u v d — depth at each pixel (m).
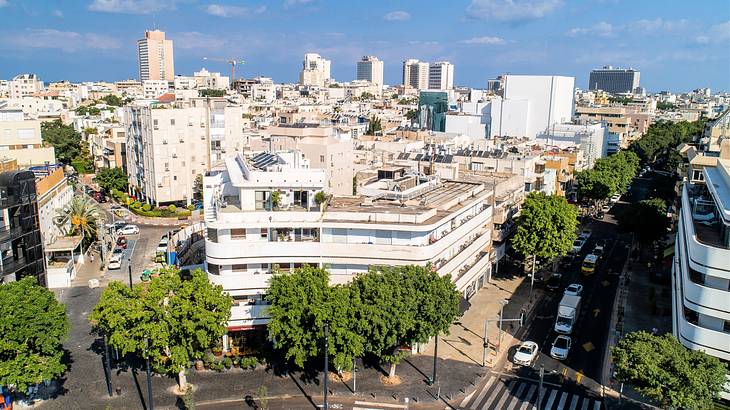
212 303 63.94
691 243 65.62
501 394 67.50
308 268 68.12
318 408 63.59
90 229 114.94
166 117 151.00
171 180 155.00
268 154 87.69
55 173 116.94
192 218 146.50
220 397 65.44
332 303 63.59
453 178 113.62
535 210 100.12
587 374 72.38
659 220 113.62
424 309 66.88
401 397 66.25
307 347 65.44
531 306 94.06
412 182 96.50
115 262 108.62
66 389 66.50
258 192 73.31
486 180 116.50
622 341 61.59
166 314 62.66
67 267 100.62
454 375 71.50
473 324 86.75
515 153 142.25
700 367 55.56
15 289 61.25
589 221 151.88
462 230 87.38
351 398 65.81
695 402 53.84
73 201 115.12
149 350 62.22
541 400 66.06
